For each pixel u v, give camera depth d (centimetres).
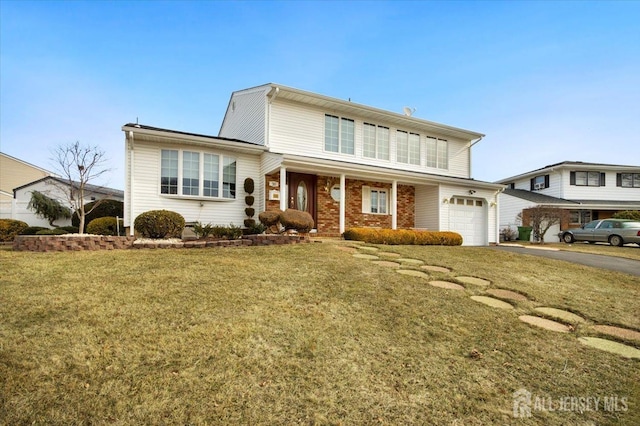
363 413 252
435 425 245
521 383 307
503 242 1914
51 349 307
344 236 1168
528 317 475
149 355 306
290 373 295
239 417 238
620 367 343
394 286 563
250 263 661
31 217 1798
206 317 392
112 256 708
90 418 229
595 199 2378
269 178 1227
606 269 877
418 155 1628
